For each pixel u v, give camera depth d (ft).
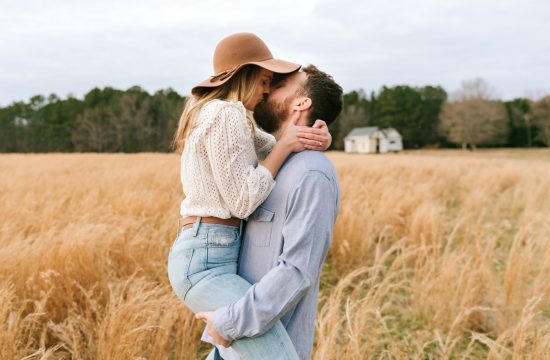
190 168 4.28
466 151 203.21
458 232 17.47
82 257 9.86
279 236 4.09
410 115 230.07
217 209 4.27
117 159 71.26
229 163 4.00
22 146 204.95
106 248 10.93
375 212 17.19
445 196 28.22
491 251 12.25
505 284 9.91
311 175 3.94
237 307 3.84
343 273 12.84
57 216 15.66
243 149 4.09
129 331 7.23
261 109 4.75
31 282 8.87
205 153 4.18
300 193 3.89
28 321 8.36
